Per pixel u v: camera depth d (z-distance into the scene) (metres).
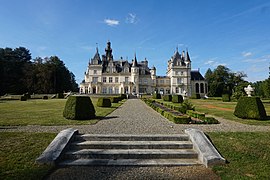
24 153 6.07
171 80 73.69
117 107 22.80
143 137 7.18
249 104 12.81
